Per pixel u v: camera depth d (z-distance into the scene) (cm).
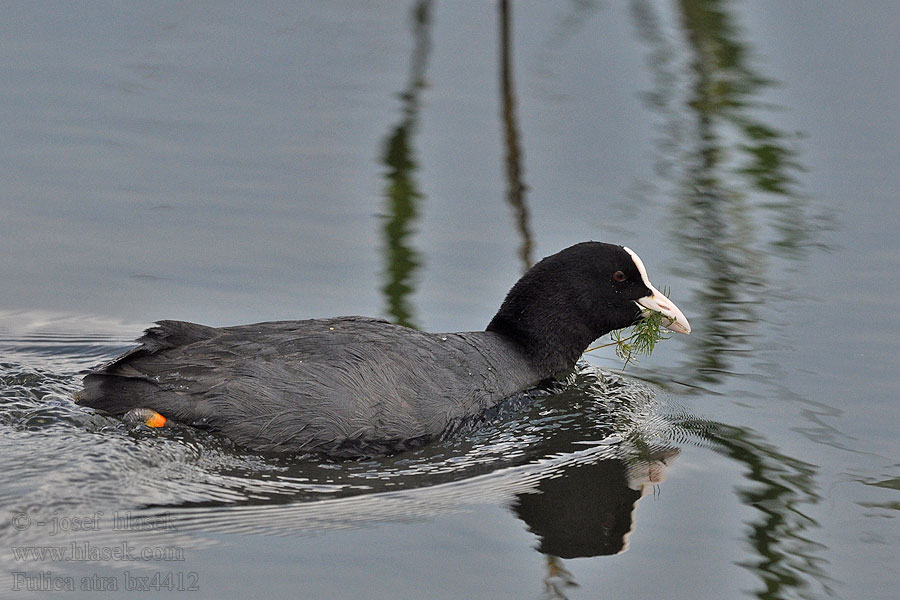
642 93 1902
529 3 2241
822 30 2081
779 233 1524
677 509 962
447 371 1102
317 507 927
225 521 891
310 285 1380
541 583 830
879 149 1719
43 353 1227
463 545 879
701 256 1469
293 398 1009
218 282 1380
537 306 1227
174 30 2092
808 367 1234
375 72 1964
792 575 859
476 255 1459
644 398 1203
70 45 2002
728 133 1780
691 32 2092
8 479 911
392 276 1403
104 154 1659
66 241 1452
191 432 1008
